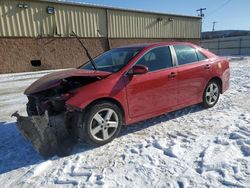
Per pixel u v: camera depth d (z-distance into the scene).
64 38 18.47
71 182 2.96
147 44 4.80
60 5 17.84
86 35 19.64
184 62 5.05
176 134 4.23
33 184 2.96
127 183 2.87
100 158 3.50
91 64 4.93
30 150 3.88
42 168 3.29
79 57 19.53
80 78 3.94
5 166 3.42
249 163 3.14
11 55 16.14
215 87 5.74
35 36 17.03
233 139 3.87
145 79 4.26
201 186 2.73
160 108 4.59
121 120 4.07
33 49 17.06
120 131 4.45
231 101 6.22
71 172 3.18
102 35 20.62
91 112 3.68
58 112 3.78
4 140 4.30
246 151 3.45
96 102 3.75
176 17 26.17
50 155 3.59
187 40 28.08
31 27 16.77
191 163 3.23
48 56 17.86
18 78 12.84
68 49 18.81
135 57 4.30
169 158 3.39
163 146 3.75
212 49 41.31
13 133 4.62
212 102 5.72
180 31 27.03
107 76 3.94
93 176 3.05
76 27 18.97
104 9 20.33
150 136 4.19
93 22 19.89
